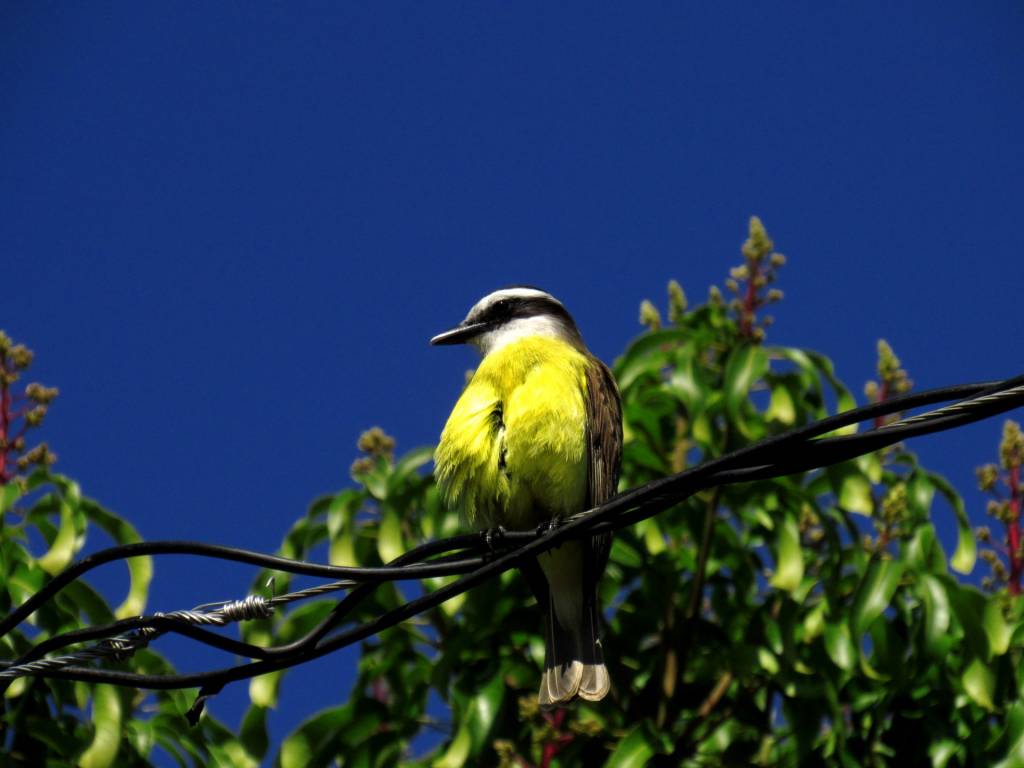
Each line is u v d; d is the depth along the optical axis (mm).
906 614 11320
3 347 11227
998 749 10422
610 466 11250
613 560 11891
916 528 11117
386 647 11875
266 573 11859
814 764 10930
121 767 10938
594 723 11195
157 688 8625
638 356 12188
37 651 8703
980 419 7402
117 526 11133
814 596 11914
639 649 11883
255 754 11477
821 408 11891
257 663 8555
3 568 10781
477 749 10969
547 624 10812
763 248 12211
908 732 10922
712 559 12008
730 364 11609
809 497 11570
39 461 11133
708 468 8070
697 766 11258
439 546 9078
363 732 11609
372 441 12148
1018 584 11383
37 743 11039
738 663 11211
